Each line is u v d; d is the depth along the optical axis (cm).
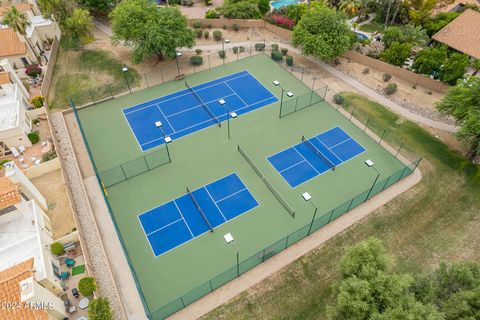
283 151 3441
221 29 5353
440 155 3403
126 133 3628
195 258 2597
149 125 3719
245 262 2491
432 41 5109
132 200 2991
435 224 2841
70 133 3616
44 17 4806
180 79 4356
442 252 2648
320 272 2517
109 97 4056
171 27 4184
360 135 3622
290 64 4584
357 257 2045
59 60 4581
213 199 3002
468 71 4512
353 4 5050
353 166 3300
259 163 3319
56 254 2495
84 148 3459
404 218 2867
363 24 5762
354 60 4728
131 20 4109
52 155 3272
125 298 2366
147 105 3972
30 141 3397
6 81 3606
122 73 4400
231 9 5291
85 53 4716
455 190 3095
